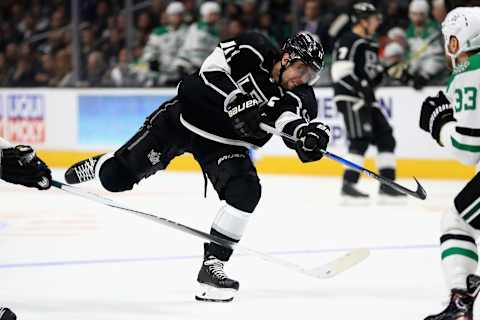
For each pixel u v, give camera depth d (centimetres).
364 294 1162
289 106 1118
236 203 1124
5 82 3394
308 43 1095
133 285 1217
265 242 1619
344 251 1516
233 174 1130
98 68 3180
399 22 2753
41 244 1582
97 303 1107
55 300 1124
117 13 3181
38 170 991
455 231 900
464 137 894
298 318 1031
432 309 1076
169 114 1188
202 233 1085
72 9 3184
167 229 1759
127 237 1659
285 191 2445
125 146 1213
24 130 3272
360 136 2231
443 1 2623
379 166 2262
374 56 2266
